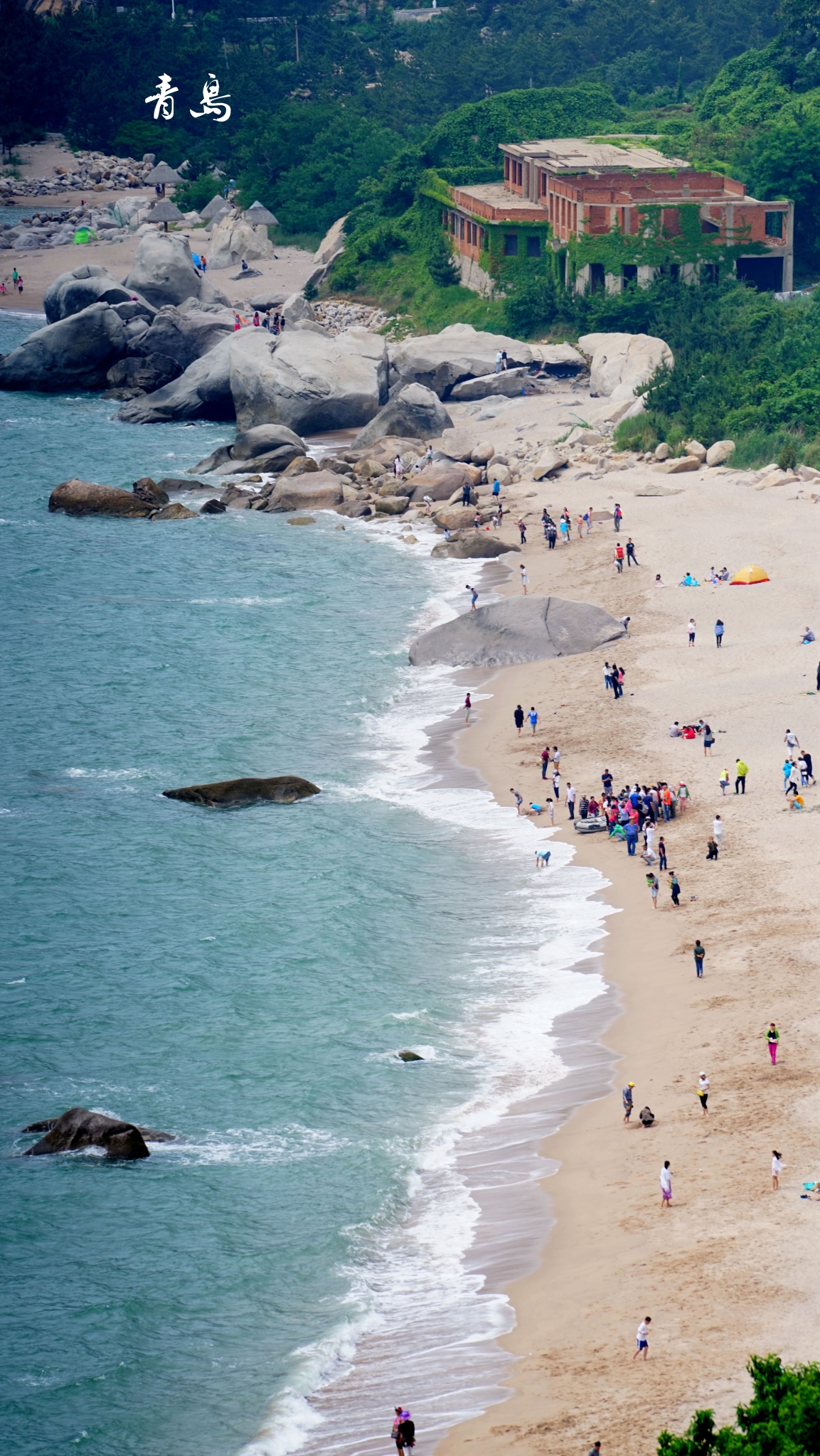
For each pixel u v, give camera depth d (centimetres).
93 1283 4094
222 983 5603
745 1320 3544
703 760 7044
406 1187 4478
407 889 6288
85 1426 3603
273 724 7981
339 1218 4334
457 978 5619
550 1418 3338
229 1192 4472
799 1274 3681
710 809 6631
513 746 7525
